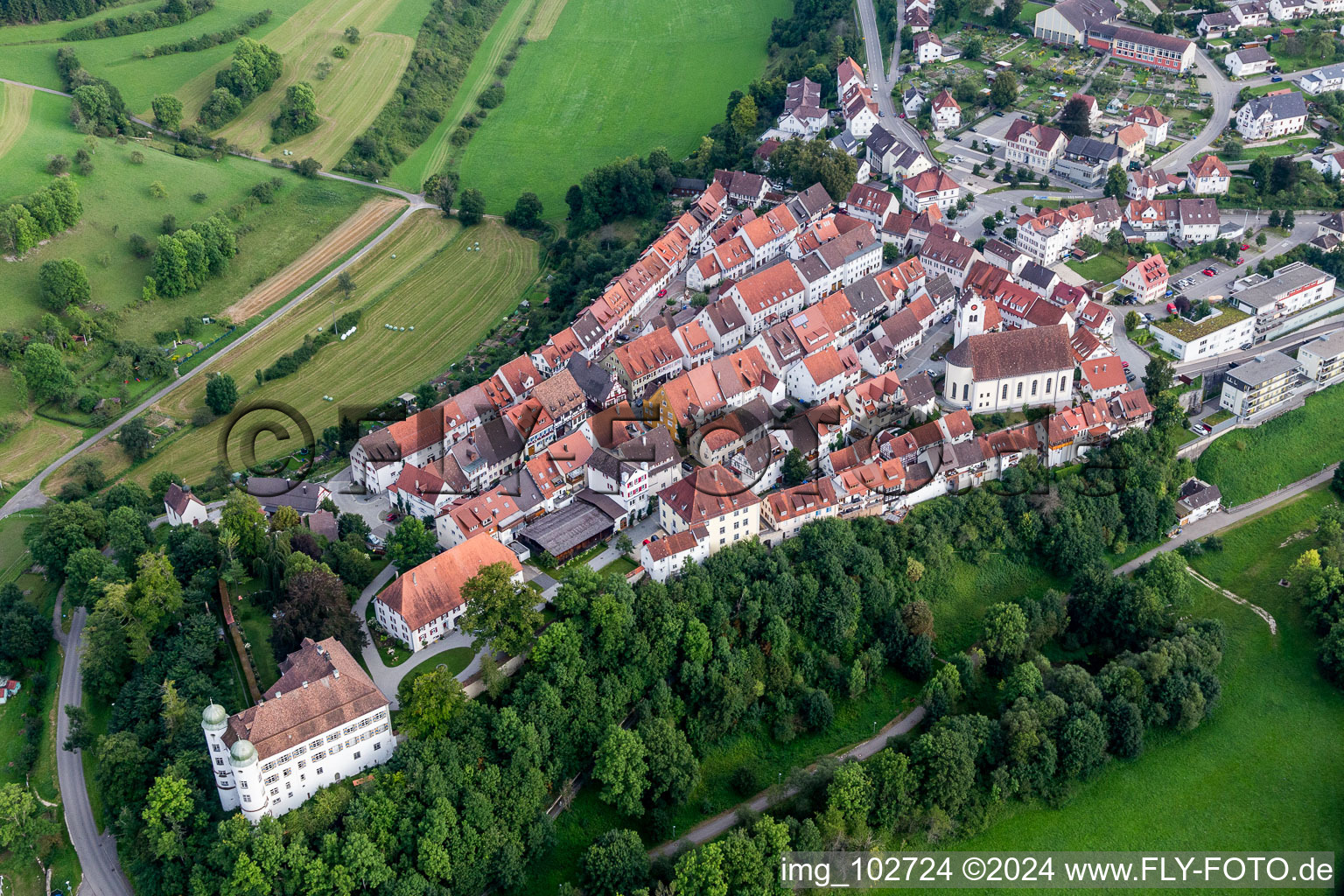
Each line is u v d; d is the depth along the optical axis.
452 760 199.00
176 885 189.75
